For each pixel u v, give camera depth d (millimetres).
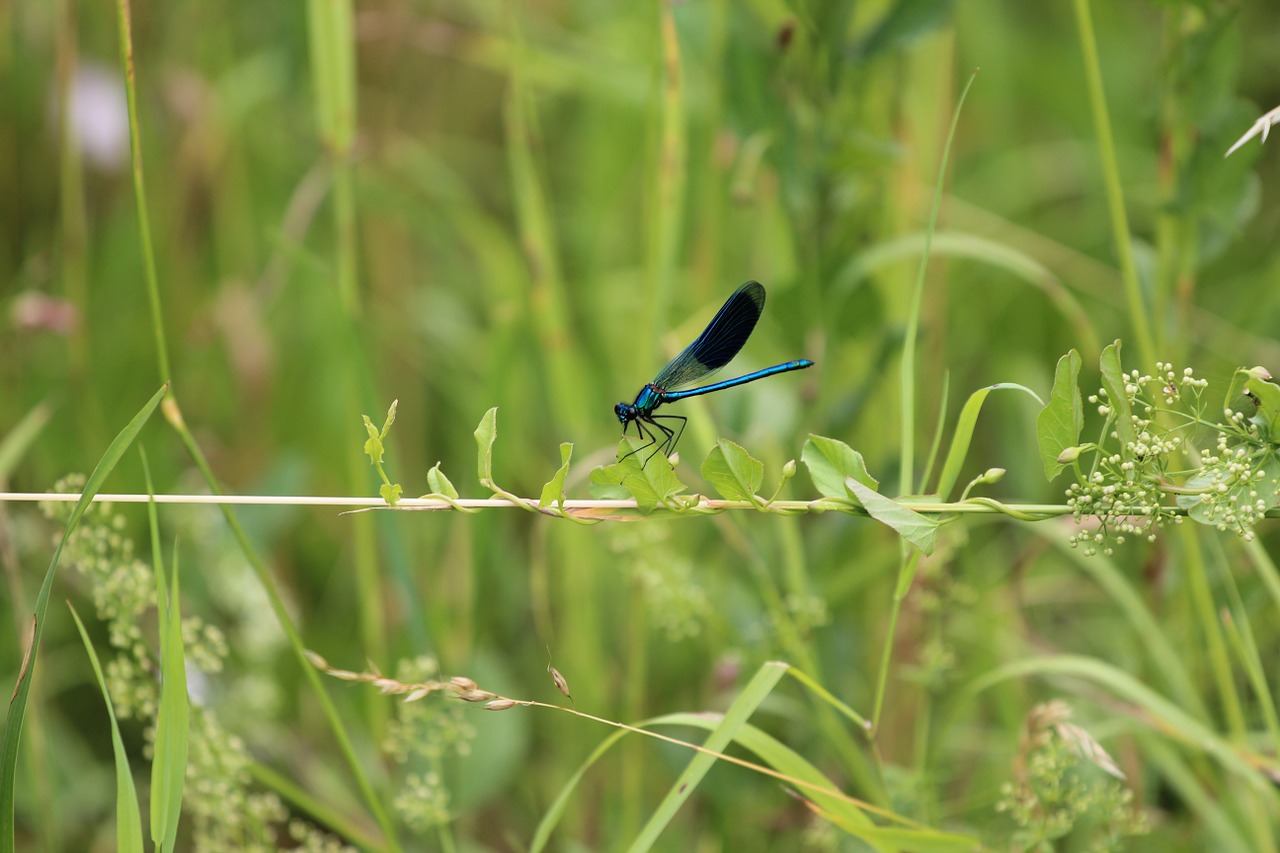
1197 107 1906
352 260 1944
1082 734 1837
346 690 1989
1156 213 1922
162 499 1811
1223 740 1873
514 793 1994
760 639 1917
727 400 1954
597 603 1978
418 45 2064
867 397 1941
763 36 1940
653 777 1975
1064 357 1786
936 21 1930
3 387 2045
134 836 1804
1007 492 2043
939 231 2008
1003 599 1981
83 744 2004
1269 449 1785
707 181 2010
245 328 2059
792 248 1978
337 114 1937
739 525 1933
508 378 1983
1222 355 2010
